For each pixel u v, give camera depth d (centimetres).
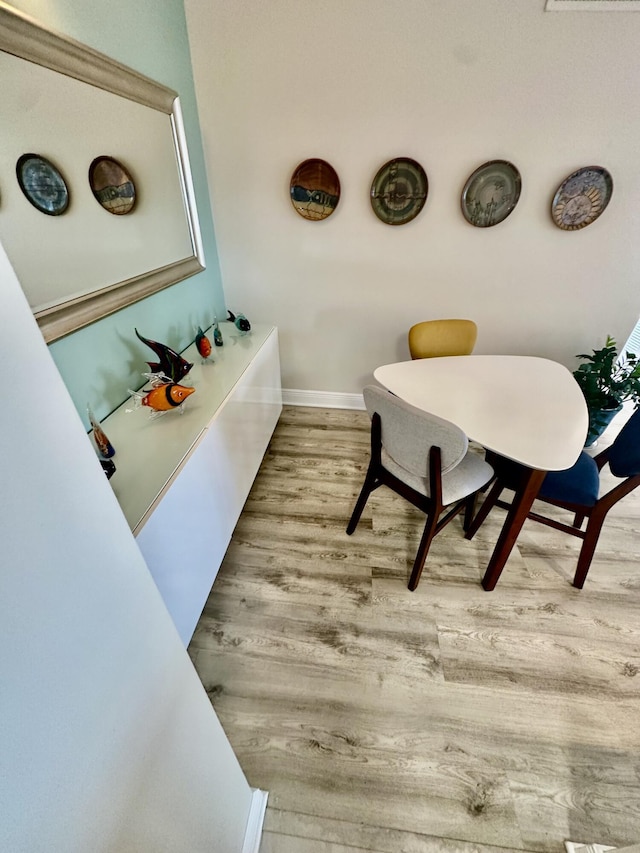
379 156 196
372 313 245
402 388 159
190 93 187
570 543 175
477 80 174
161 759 58
